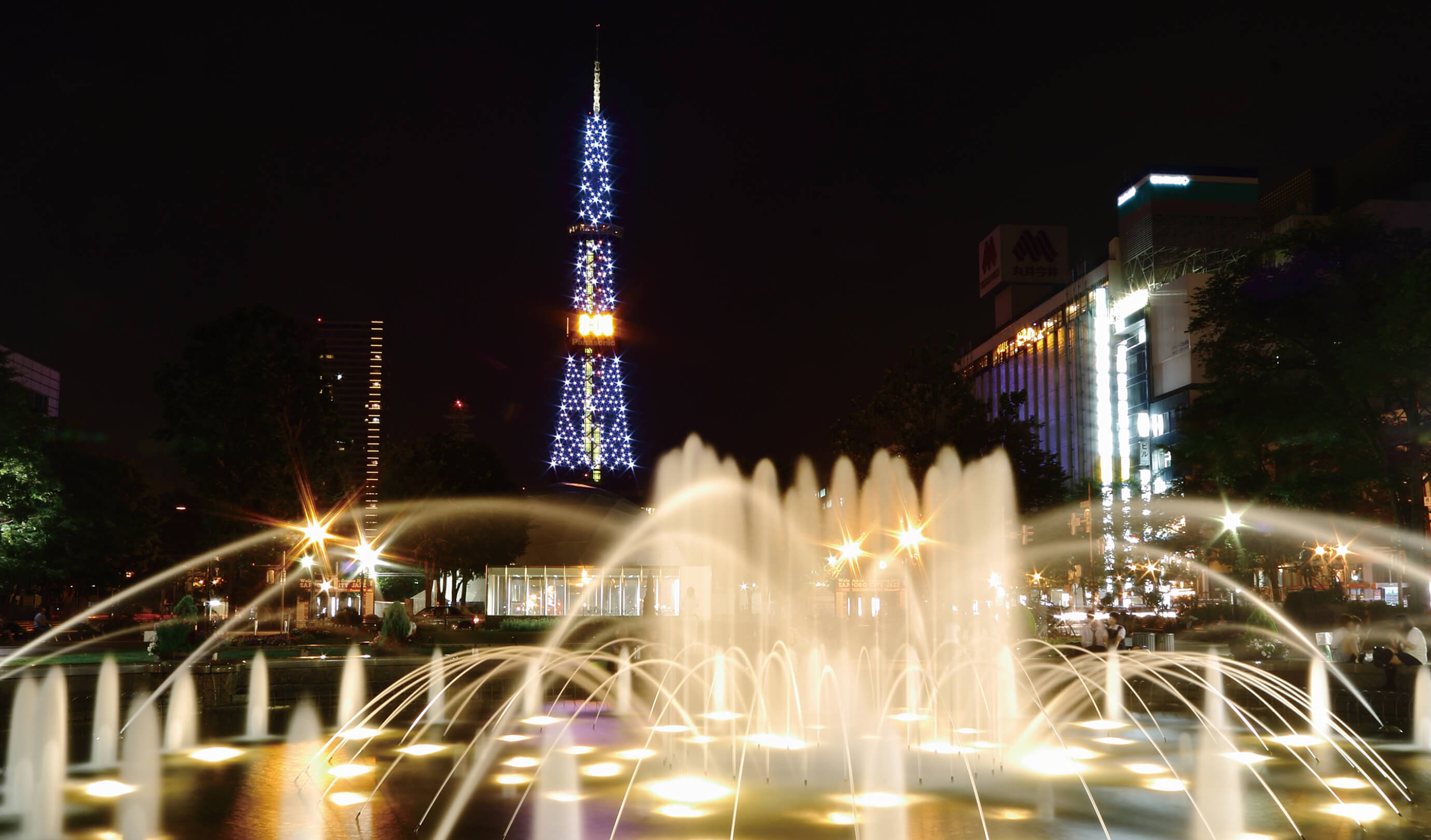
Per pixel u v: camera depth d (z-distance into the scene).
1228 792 15.55
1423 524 38.78
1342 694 25.80
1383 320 36.12
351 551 74.31
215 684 27.66
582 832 13.02
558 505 99.50
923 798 15.13
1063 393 128.50
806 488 65.31
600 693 32.31
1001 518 44.41
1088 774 17.17
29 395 48.62
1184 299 101.12
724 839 12.64
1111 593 76.62
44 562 53.84
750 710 27.23
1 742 21.61
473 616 67.88
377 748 20.42
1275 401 38.78
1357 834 12.95
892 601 54.09
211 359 45.75
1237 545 48.03
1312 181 121.44
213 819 13.88
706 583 72.12
